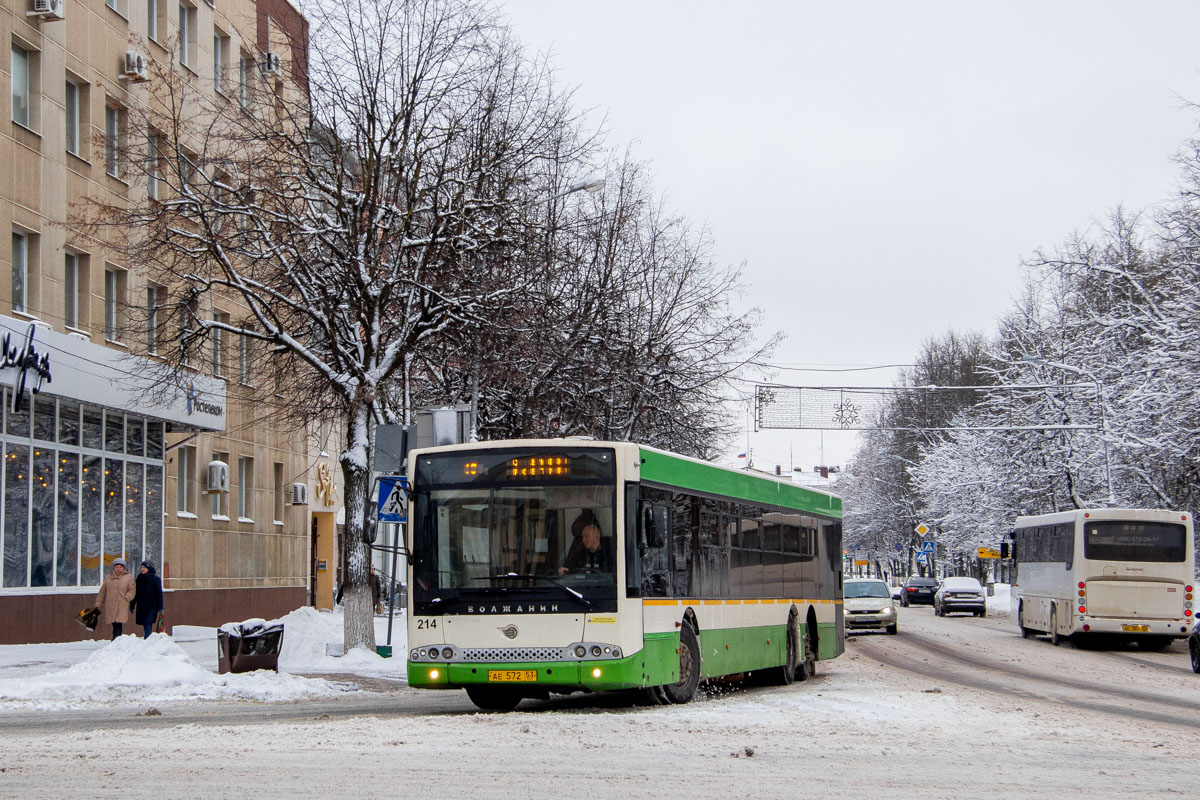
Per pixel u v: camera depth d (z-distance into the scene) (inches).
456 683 618.2
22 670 879.7
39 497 1117.1
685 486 695.7
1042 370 1968.5
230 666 814.5
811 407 1550.2
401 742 486.0
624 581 614.2
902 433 3590.1
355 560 942.4
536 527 623.5
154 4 1368.1
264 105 996.6
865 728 560.4
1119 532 1336.1
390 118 946.7
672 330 1365.7
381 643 1179.3
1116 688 863.1
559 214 1134.4
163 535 1371.8
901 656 1213.1
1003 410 2135.8
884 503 3848.4
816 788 387.2
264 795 358.6
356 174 976.9
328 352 991.6
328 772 404.5
